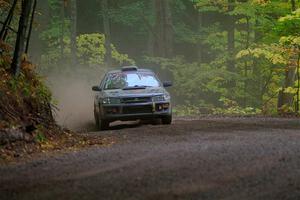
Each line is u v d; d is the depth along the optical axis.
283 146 22.83
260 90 67.31
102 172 18.56
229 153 21.27
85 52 77.75
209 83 65.31
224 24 88.94
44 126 28.33
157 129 33.12
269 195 14.86
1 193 16.11
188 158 20.45
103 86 39.03
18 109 27.11
